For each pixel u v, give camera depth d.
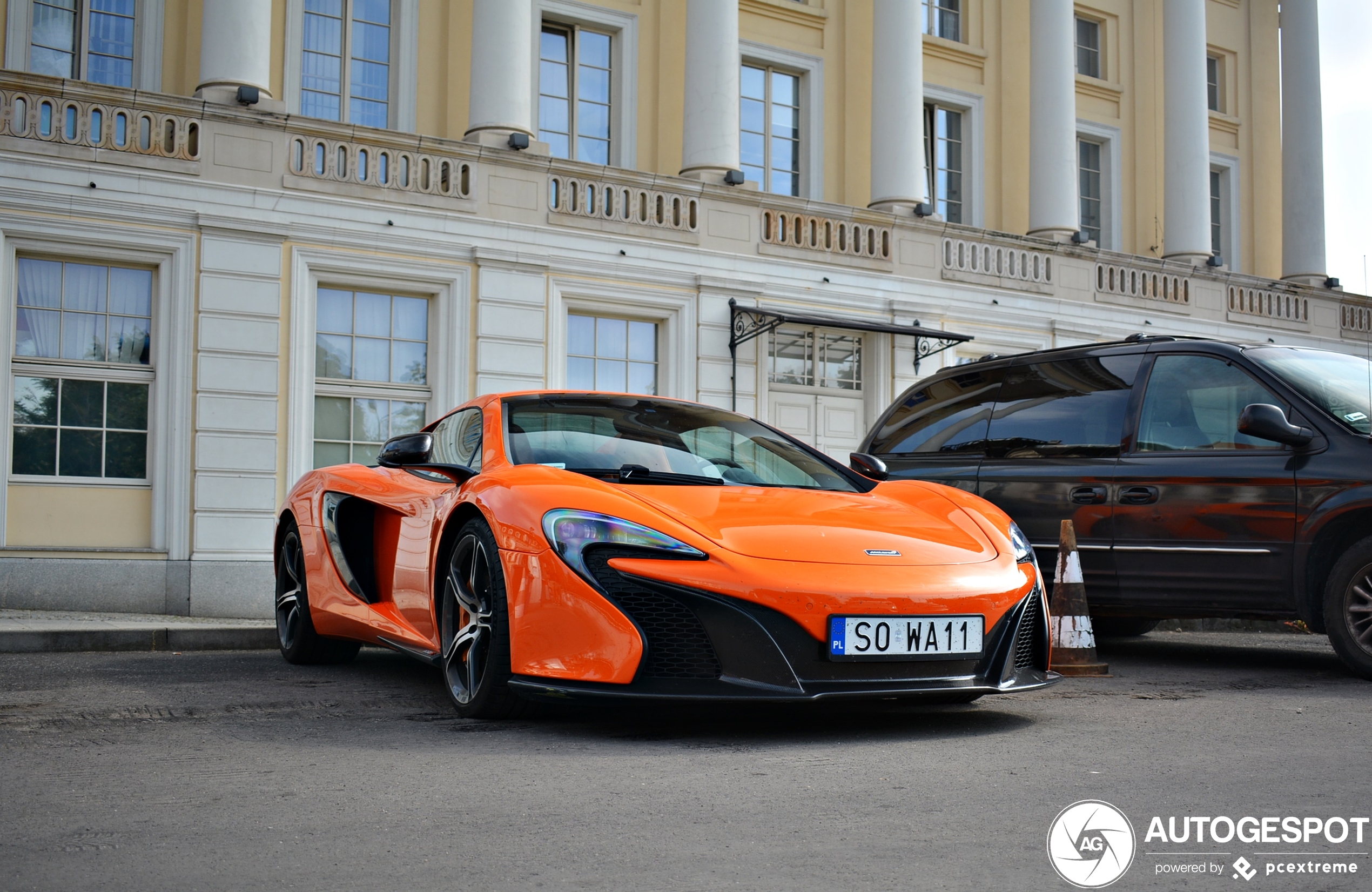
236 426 10.28
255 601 10.23
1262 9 21.59
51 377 9.82
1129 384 5.94
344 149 10.98
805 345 13.72
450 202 11.44
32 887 2.07
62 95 9.76
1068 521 5.57
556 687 3.41
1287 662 5.95
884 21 15.01
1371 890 2.06
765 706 4.10
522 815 2.56
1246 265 21.19
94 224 9.82
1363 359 5.97
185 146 10.23
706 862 2.21
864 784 2.85
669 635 3.36
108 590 9.73
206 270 10.23
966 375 6.84
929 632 3.47
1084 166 19.48
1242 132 21.28
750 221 13.25
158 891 2.04
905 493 4.37
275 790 2.81
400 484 4.77
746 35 15.69
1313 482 5.14
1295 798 2.73
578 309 12.23
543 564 3.50
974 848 2.30
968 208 17.89
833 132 16.30
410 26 13.32
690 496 3.83
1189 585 5.48
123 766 3.10
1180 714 4.04
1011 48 18.28
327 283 10.91
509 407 4.57
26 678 4.99
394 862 2.21
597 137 14.66
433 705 4.21
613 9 14.62
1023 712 4.07
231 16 10.72
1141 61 19.86
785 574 3.38
